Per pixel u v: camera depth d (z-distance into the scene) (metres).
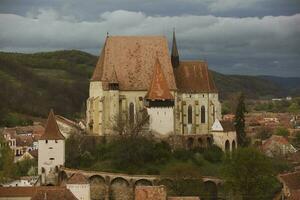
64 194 183.00
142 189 171.62
